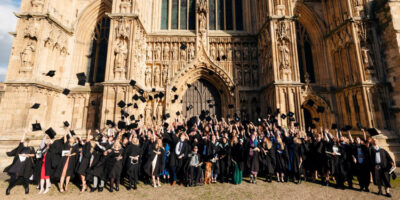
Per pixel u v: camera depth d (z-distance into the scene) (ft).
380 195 26.96
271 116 53.36
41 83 51.06
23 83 48.85
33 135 48.52
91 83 65.62
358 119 53.21
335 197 26.07
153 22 70.03
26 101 48.80
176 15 73.00
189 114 66.69
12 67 50.21
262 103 63.82
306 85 61.77
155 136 32.40
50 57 55.57
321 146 31.76
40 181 27.35
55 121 57.77
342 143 31.42
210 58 65.92
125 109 51.83
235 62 67.26
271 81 57.93
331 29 63.93
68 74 63.41
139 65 60.18
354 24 55.26
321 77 64.85
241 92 65.00
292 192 27.81
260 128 41.24
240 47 68.64
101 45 69.26
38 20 52.70
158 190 28.55
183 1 74.18
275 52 57.21
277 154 33.09
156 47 67.00
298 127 52.54
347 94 57.11
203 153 32.58
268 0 60.39
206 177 31.63
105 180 28.25
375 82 52.03
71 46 64.90
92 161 28.32
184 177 31.17
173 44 67.72
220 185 30.94
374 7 56.29
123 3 57.36
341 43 58.65
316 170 33.35
